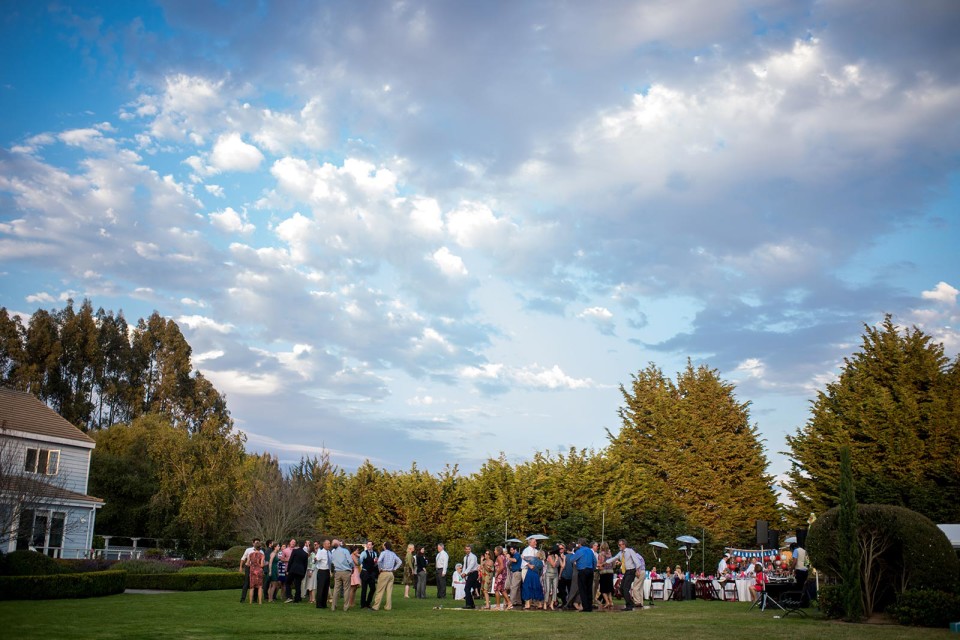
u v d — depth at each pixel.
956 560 17.64
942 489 33.53
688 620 17.70
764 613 20.42
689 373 51.94
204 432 53.00
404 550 43.22
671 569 38.47
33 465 35.59
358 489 47.09
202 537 47.88
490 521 39.50
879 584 18.73
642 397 50.94
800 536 24.91
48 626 14.11
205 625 15.15
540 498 39.66
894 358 37.28
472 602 22.36
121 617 16.42
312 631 14.40
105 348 75.00
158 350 79.00
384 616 18.61
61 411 68.50
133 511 52.59
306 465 52.94
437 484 43.94
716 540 43.00
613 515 39.72
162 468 50.91
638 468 45.03
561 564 23.20
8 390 39.47
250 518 47.16
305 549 25.05
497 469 41.22
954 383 35.56
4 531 25.38
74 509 36.56
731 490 47.19
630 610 21.73
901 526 17.89
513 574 22.91
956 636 13.86
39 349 68.69
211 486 48.59
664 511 41.88
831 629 15.19
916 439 34.47
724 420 49.50
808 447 39.50
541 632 14.49
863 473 35.50
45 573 23.47
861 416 36.12
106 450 58.72
